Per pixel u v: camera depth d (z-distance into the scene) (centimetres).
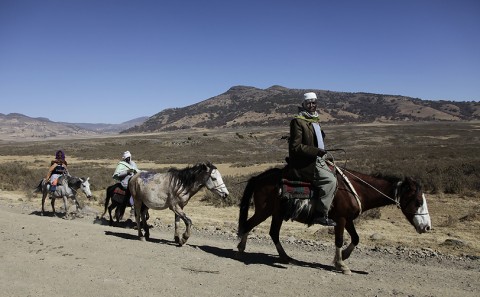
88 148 9088
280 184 838
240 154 6681
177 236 1073
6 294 639
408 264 965
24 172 3628
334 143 8194
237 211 1883
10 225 1175
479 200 1941
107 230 1248
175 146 8694
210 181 1071
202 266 820
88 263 809
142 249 952
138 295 646
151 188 1095
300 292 679
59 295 641
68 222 1355
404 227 1468
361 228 1454
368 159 4450
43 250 898
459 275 856
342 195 820
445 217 1625
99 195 2438
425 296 673
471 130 10981
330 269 863
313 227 1475
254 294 665
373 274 834
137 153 7400
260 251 1045
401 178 833
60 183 1664
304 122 804
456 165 2781
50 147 10019
